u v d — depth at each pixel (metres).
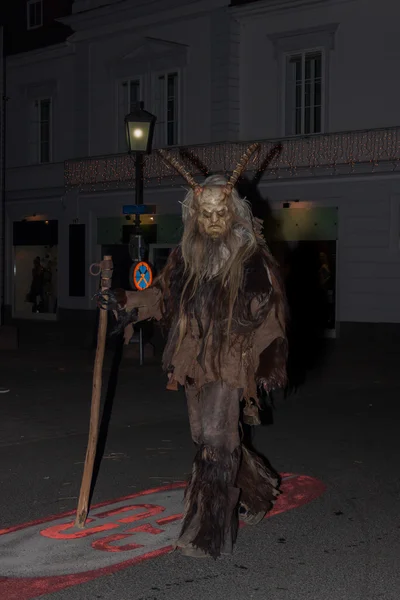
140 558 4.77
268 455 7.57
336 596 4.28
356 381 12.75
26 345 18.16
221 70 22.41
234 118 22.50
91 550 4.90
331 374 13.60
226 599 4.24
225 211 4.64
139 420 9.43
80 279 25.95
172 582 4.44
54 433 8.67
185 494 4.77
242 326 4.61
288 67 21.66
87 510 5.34
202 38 22.89
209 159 22.72
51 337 20.55
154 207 23.12
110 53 25.30
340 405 10.45
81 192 25.89
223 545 4.72
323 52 20.88
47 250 27.20
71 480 6.67
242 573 4.57
